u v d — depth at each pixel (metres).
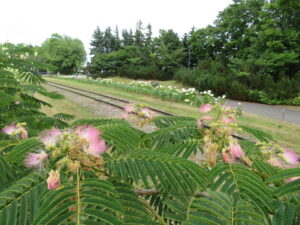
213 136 1.03
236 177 0.79
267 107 14.71
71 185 0.69
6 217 0.64
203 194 0.92
